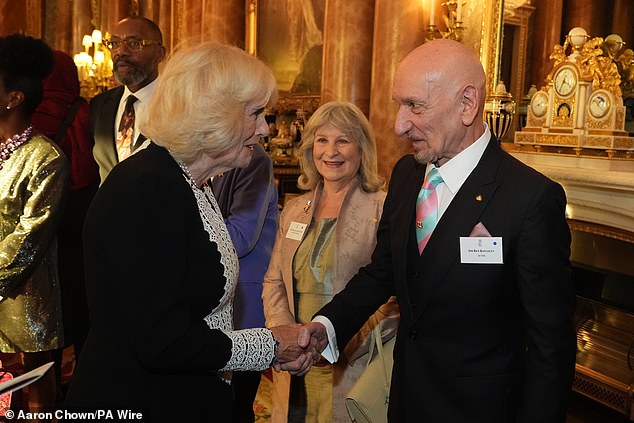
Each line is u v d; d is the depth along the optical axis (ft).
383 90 15.78
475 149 6.26
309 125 8.86
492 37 13.99
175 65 5.47
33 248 9.12
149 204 5.16
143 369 5.32
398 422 6.63
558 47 12.83
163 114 5.39
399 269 6.56
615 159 11.73
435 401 6.22
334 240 8.51
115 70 11.35
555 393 5.66
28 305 9.50
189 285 5.46
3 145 9.21
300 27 22.94
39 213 9.13
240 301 9.58
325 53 17.89
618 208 10.89
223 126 5.38
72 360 14.75
